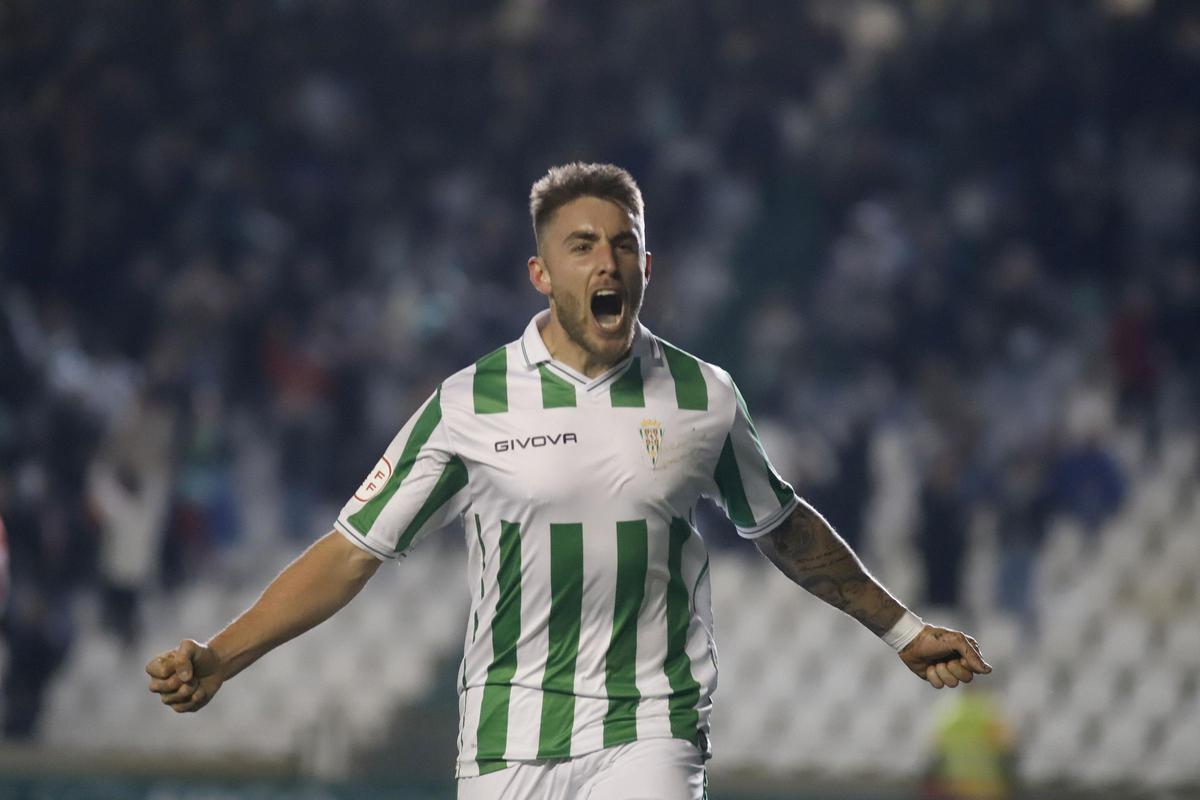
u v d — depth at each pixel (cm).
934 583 3750
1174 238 5144
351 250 5069
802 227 5259
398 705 3772
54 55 5244
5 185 4888
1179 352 4619
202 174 5091
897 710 3762
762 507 1194
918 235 5031
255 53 5497
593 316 1130
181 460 3978
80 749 3722
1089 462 3994
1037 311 4656
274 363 4381
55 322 4469
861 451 3934
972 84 5644
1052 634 3834
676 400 1158
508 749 1131
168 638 3844
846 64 5747
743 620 3869
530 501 1125
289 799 3244
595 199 1139
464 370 1180
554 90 5612
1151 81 5503
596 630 1134
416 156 5441
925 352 4591
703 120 5569
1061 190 5156
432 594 3912
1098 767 3747
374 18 5662
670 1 5781
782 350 4500
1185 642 3825
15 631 3681
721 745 3797
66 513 3822
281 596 1159
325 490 4175
